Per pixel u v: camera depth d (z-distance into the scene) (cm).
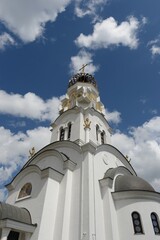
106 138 3006
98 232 1614
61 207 1750
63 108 3419
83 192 1806
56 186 1889
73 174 2027
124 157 2728
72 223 1678
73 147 2275
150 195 1894
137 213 1792
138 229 1716
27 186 2036
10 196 2123
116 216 1820
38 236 1515
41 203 1714
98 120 3066
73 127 2764
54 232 1630
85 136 2566
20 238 1602
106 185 1953
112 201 1883
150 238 1641
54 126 3108
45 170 1914
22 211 1702
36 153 2609
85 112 2952
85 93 3447
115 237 1662
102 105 3612
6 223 1452
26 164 2461
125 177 2116
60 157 2127
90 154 2119
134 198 1869
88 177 1881
